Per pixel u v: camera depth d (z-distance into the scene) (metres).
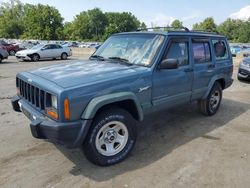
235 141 4.67
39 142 4.50
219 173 3.62
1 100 7.26
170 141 4.64
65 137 3.26
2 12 96.44
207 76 5.40
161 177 3.51
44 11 80.44
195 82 5.09
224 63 5.98
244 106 6.98
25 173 3.57
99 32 110.81
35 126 3.33
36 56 20.56
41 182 3.38
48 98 3.43
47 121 3.35
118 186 3.31
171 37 4.48
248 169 3.74
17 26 91.38
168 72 4.40
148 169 3.70
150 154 4.14
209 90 5.55
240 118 5.95
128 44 4.71
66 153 4.12
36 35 80.88
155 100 4.28
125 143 3.90
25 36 84.12
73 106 3.28
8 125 5.29
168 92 4.49
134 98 3.84
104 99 3.47
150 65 4.16
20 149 4.24
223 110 6.55
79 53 34.09
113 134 3.79
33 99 3.83
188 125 5.44
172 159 3.99
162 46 4.31
